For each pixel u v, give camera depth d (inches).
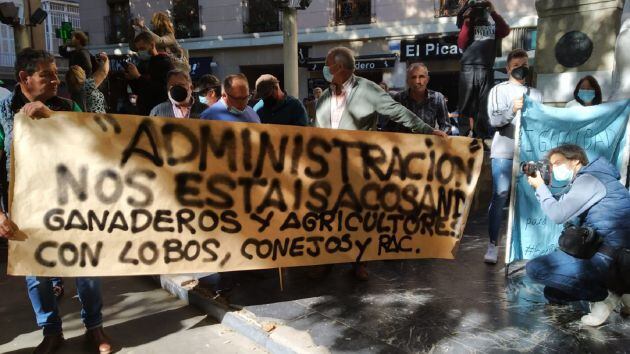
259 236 132.9
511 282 159.9
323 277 166.4
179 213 124.2
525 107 156.3
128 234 120.0
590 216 129.7
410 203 146.0
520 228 163.9
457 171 148.3
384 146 141.7
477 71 246.5
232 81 149.6
